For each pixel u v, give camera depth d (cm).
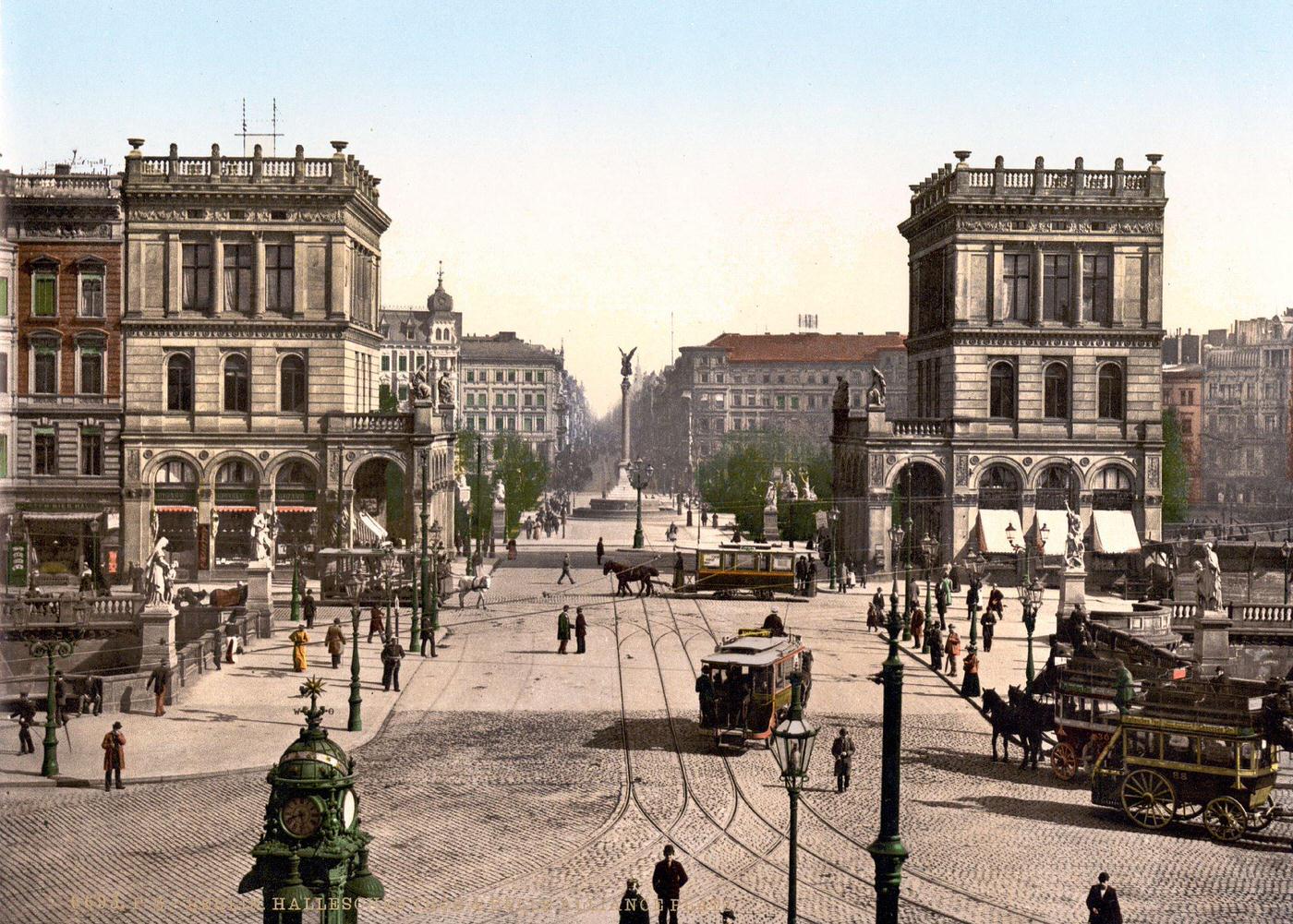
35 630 5241
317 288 7500
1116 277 7656
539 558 9325
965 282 7662
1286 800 3388
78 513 7381
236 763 3581
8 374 7294
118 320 7388
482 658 5300
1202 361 12175
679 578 7338
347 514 7500
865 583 7700
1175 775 3088
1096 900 2323
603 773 3575
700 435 19450
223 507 7512
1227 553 6981
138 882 2667
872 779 3547
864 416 8100
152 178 7362
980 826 3131
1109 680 3481
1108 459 7675
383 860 2838
